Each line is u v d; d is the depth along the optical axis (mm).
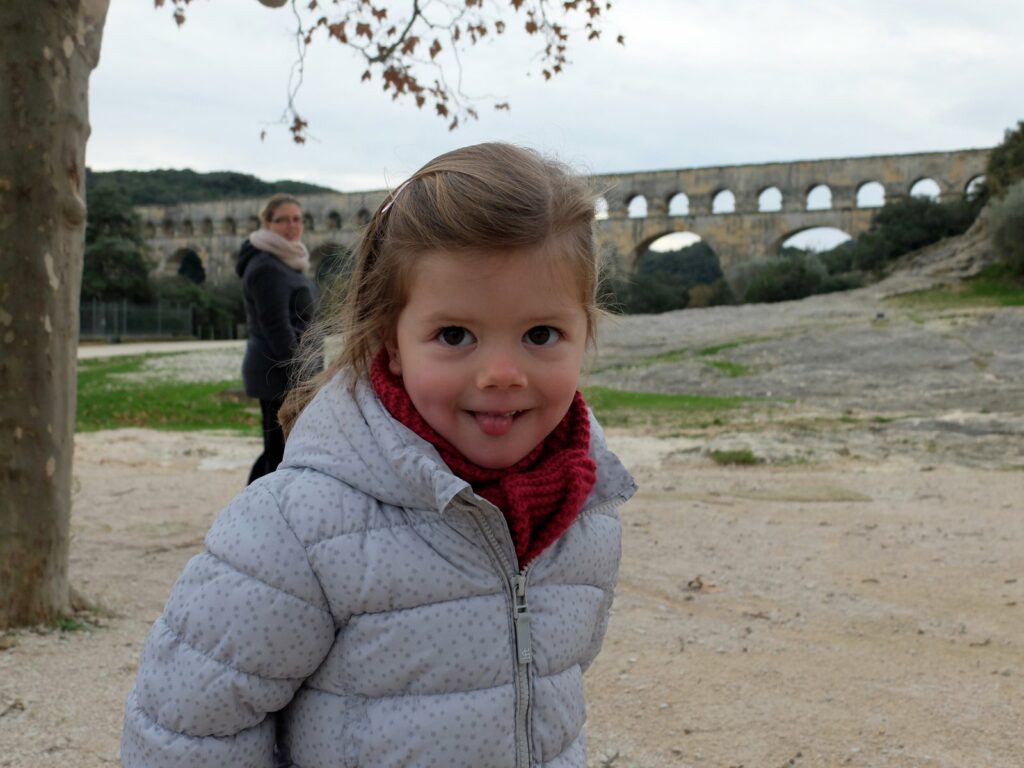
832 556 5781
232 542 1453
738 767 3029
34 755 2904
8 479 3885
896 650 4129
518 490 1477
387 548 1447
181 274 78500
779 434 11383
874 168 51125
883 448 10344
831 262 49531
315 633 1446
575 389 1525
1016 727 3342
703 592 5012
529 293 1386
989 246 33969
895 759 3098
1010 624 4484
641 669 3848
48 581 4039
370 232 1548
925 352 19656
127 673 3566
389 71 7176
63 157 3838
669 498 7699
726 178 54469
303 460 1534
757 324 26859
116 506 7160
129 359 28266
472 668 1466
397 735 1440
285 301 5297
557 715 1562
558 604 1579
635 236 56594
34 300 3840
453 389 1422
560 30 7156
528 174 1423
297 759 1526
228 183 90688
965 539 6203
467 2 6949
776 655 4039
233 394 17266
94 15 3949
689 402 15656
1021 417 12031
